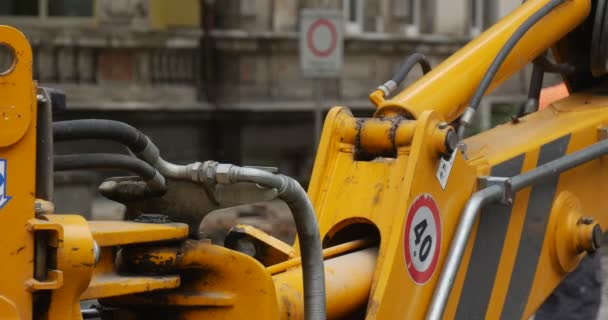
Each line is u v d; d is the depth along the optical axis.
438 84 4.80
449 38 26.31
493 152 4.76
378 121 4.32
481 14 27.00
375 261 4.19
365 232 4.38
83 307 3.82
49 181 3.18
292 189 3.52
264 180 3.48
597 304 6.11
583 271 6.04
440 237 4.29
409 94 4.71
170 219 3.66
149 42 22.48
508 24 5.12
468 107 4.82
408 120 4.31
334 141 4.39
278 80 23.98
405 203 4.08
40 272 3.05
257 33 23.59
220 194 3.56
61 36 21.78
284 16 23.97
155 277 3.49
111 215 14.97
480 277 4.60
